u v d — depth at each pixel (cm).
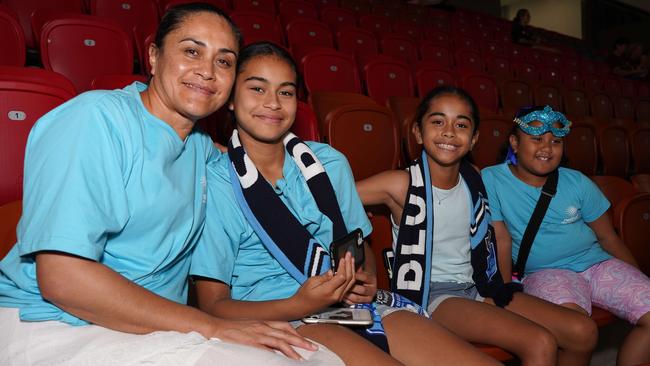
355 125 229
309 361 96
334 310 125
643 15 1242
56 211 88
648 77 926
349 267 109
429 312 155
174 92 106
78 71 271
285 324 104
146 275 106
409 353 120
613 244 195
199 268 123
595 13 1340
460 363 115
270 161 136
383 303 138
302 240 126
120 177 98
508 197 193
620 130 372
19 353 94
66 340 95
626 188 247
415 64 425
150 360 86
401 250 158
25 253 89
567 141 329
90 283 89
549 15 1435
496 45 732
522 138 192
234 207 128
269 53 129
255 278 131
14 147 145
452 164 165
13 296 101
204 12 108
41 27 281
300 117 195
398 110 284
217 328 97
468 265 167
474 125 167
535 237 191
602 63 959
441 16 834
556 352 132
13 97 145
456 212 166
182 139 115
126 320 93
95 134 96
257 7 499
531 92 488
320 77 338
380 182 165
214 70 109
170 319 95
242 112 130
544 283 180
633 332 173
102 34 278
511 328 136
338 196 144
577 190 192
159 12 394
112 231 97
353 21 588
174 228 109
